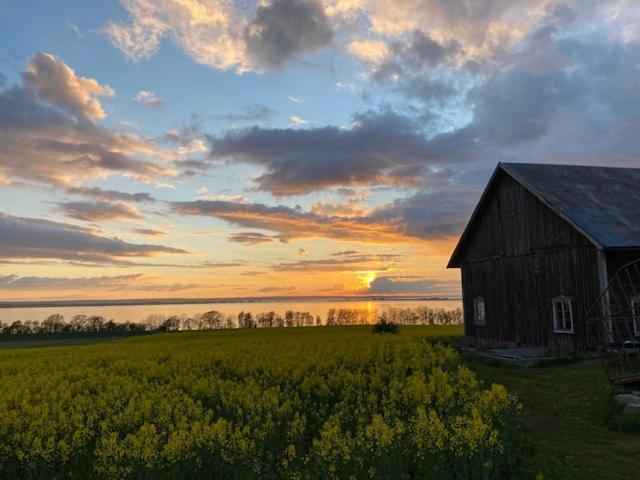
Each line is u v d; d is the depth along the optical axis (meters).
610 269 20.05
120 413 9.70
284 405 9.90
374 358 17.95
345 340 25.16
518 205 25.31
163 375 16.11
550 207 21.95
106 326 73.81
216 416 10.72
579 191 23.61
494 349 23.88
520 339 24.84
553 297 22.66
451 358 17.47
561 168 26.28
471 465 7.33
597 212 21.67
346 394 11.54
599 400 11.91
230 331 47.72
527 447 9.16
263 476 7.38
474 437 7.50
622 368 15.17
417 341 22.89
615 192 24.03
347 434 7.68
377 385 12.59
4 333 69.88
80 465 8.07
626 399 12.12
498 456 7.70
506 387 15.16
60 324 73.19
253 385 11.92
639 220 21.34
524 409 12.50
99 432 9.47
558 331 22.28
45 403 11.05
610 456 8.96
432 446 7.45
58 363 20.97
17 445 8.39
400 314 76.62
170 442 7.42
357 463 7.14
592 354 20.09
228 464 7.43
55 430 9.12
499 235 26.81
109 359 21.61
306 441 9.05
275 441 8.76
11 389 13.10
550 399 13.27
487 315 27.69
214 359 18.91
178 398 10.70
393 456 7.21
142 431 7.98
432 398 10.91
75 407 10.81
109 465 7.30
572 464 8.56
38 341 55.47
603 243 19.25
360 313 79.12
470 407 9.78
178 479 7.16
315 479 7.03
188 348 25.52
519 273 25.09
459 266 30.92
